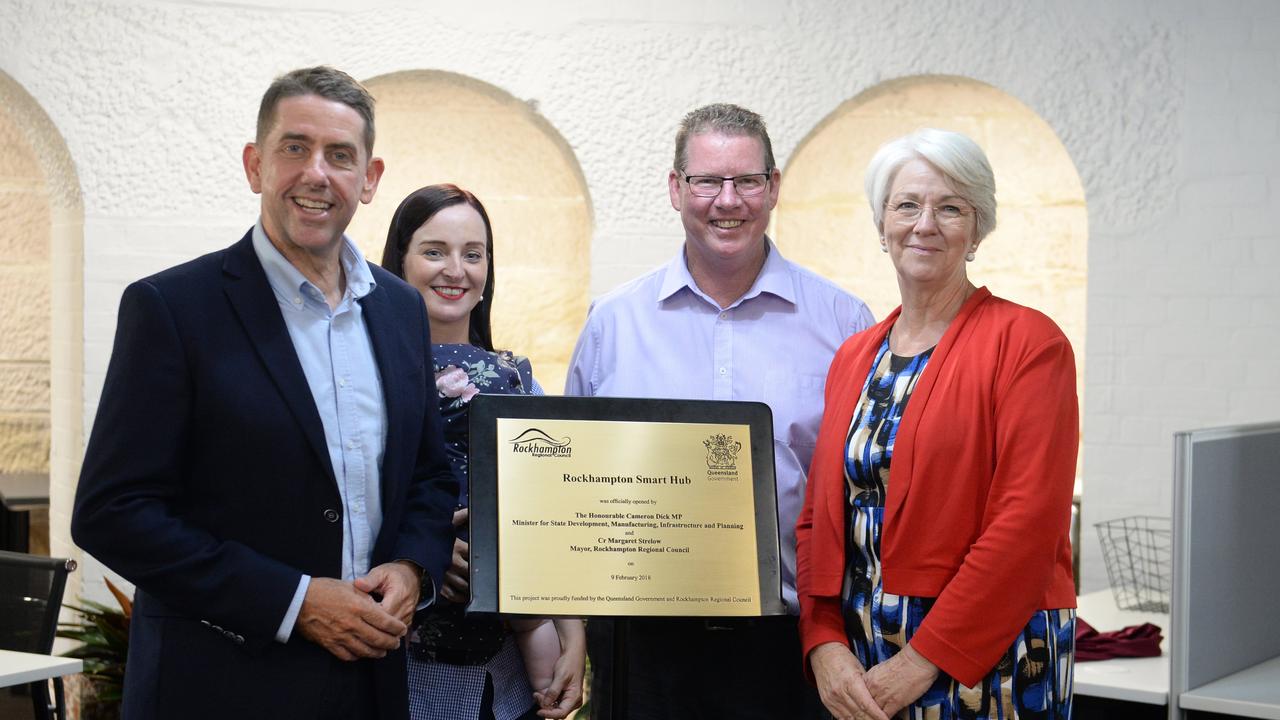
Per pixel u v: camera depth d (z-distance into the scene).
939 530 1.99
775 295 2.46
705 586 1.95
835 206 4.98
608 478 1.97
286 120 1.76
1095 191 4.47
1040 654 1.95
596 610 1.90
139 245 4.25
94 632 3.95
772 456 2.04
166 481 1.72
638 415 2.01
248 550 1.71
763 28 4.52
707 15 4.51
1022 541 1.91
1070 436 1.97
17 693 2.53
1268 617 2.77
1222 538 2.59
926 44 4.52
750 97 4.52
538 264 4.93
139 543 1.66
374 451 1.85
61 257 4.46
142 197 4.25
